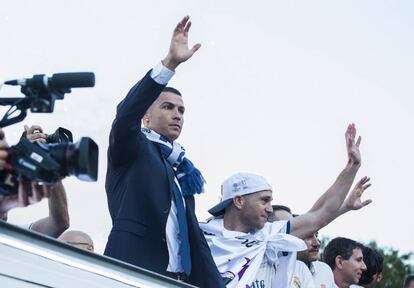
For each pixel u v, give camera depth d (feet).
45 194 14.19
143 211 20.11
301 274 25.70
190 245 20.75
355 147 25.96
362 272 30.76
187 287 17.81
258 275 23.81
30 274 14.29
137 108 19.65
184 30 19.85
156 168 20.53
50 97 14.34
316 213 25.76
